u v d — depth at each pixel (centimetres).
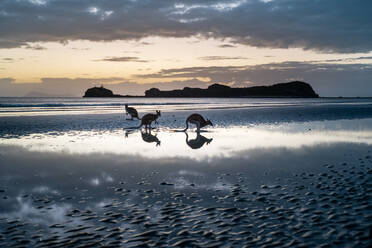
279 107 5459
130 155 1181
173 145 1415
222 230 499
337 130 1958
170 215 572
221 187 761
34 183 803
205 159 1105
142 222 539
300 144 1427
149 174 896
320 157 1124
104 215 576
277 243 448
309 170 926
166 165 1011
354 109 4606
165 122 2570
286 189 732
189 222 536
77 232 498
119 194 709
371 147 1338
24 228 516
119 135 1752
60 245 451
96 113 3641
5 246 446
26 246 447
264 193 704
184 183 801
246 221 536
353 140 1541
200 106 5991
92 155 1180
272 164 1015
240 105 6556
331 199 646
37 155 1176
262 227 508
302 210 585
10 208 617
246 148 1333
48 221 547
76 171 932
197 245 446
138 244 452
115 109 4659
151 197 686
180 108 5097
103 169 957
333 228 497
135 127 2164
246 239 464
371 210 576
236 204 630
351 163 1015
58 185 785
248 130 1988
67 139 1588
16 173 906
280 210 588
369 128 2064
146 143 1474
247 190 732
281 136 1695
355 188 725
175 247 441
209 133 1841
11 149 1302
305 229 496
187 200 662
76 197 688
